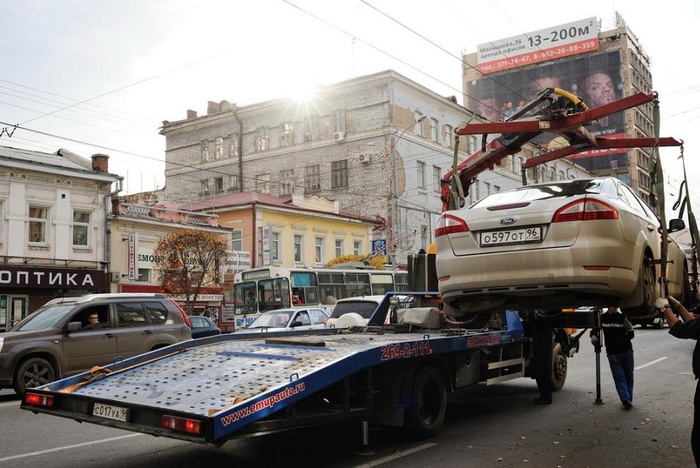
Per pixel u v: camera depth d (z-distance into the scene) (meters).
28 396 6.43
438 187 49.16
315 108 48.88
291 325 18.58
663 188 6.74
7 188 26.61
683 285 9.04
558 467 6.17
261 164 51.47
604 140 8.86
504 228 6.55
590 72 81.94
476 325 7.75
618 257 6.20
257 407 5.16
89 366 12.30
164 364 6.93
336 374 5.90
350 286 27.75
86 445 7.42
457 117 52.34
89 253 29.17
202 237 29.14
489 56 86.94
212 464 6.46
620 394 9.22
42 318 12.71
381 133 45.50
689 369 13.36
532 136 9.50
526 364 10.16
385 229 44.50
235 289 26.50
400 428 7.25
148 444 7.44
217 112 56.88
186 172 56.06
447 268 6.83
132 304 13.37
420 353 7.11
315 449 6.99
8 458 6.80
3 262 26.25
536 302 6.91
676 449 6.85
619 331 9.31
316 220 41.34
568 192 7.14
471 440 7.33
